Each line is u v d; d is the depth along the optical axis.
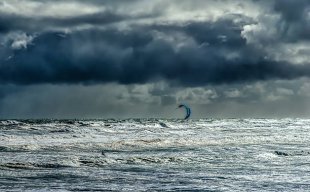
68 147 78.62
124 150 78.88
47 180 46.19
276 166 61.06
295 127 191.38
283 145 95.12
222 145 93.69
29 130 120.25
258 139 109.88
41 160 58.78
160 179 48.44
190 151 78.62
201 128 169.50
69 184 44.25
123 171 54.00
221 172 54.56
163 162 63.31
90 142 90.62
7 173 49.69
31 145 76.75
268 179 49.44
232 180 48.47
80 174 50.62
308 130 162.50
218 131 150.25
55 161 58.00
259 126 198.12
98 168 56.06
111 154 70.25
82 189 41.81
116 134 124.44
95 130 132.38
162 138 108.94
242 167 59.62
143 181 46.94
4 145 77.75
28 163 55.28
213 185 45.22
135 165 59.78
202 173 53.47
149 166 59.16
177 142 95.38
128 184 45.00
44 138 102.06
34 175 48.97
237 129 166.00
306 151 80.62
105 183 45.25
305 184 46.59
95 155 67.00
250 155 73.25
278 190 43.03
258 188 43.94
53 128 127.25
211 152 77.38
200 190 42.47
